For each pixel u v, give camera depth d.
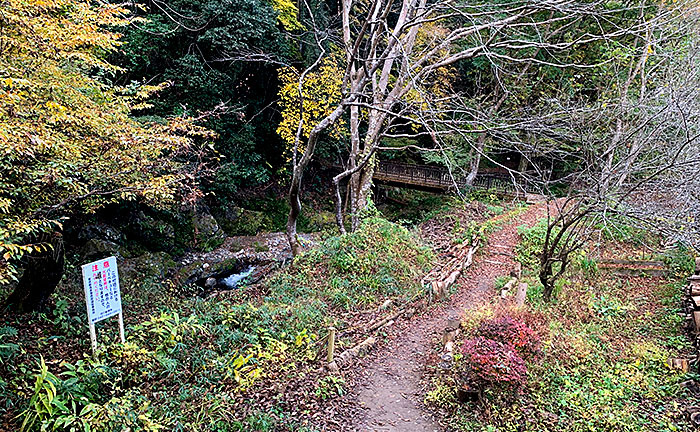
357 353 6.96
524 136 12.26
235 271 15.16
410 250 11.48
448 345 7.02
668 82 8.30
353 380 6.28
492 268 11.93
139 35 13.50
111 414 4.55
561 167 18.50
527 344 6.18
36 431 4.53
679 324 7.96
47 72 5.62
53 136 5.16
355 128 13.92
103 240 13.28
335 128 15.38
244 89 18.55
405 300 9.12
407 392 6.11
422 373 6.63
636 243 12.16
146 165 6.70
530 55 15.87
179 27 14.76
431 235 14.83
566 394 5.71
